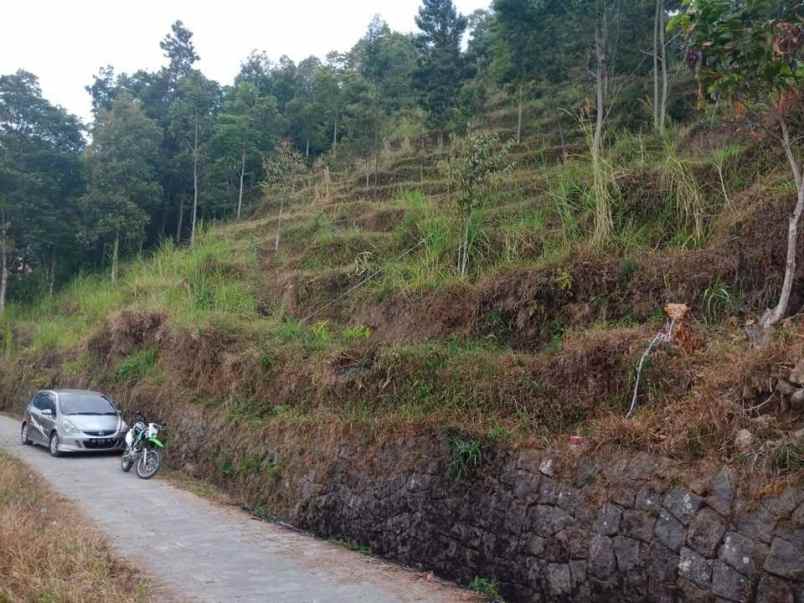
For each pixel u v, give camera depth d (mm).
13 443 16500
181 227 35625
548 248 10633
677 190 9781
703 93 7168
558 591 5805
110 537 7988
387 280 13312
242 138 30234
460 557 6812
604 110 17438
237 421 11727
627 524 5414
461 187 12055
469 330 9969
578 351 7133
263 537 8477
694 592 4836
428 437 7656
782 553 4430
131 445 12836
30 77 34094
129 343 18500
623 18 17344
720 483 4949
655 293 8375
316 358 10984
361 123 28672
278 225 22891
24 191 32406
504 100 25281
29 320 31094
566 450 6270
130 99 33625
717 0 6516
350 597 6207
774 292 7422
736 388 5531
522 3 17969
